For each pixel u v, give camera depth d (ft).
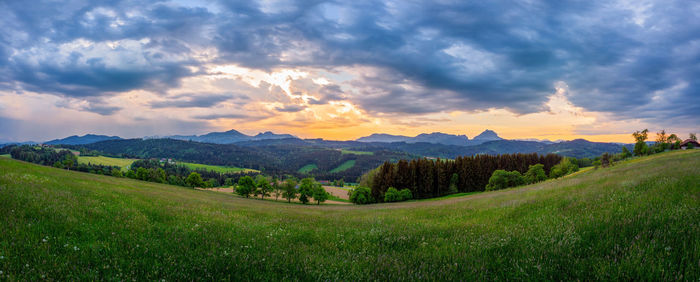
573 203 34.99
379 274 15.37
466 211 50.70
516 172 254.47
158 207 40.81
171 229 25.58
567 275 13.60
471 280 14.12
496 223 32.63
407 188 297.74
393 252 20.70
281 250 20.92
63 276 13.24
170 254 17.38
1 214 22.66
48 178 64.39
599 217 23.48
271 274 15.06
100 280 13.20
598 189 45.88
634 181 45.93
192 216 35.35
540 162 361.92
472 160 320.91
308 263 17.28
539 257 15.98
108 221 25.75
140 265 15.39
